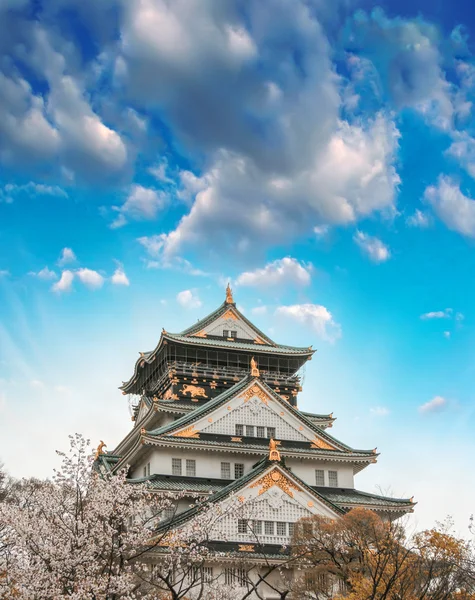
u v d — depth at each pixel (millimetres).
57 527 44688
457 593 52156
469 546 53656
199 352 97812
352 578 55000
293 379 99625
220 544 65750
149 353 104125
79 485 47719
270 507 69250
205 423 80750
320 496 71062
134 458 81875
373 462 84312
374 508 79625
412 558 53406
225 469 79625
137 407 104625
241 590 63250
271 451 71625
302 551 59406
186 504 73812
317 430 84500
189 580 56906
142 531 46312
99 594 41875
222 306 102125
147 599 46062
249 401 83438
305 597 59125
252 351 99125
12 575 43656
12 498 59375
